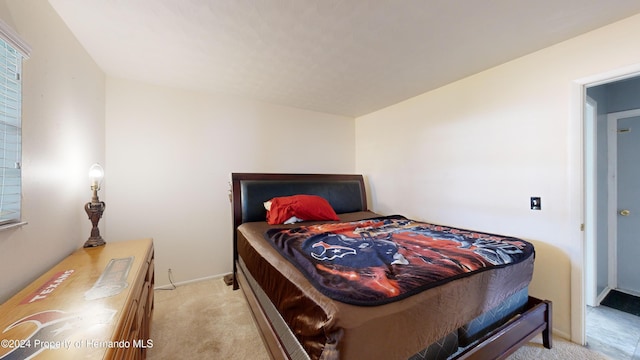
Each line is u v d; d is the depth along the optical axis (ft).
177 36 5.74
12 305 2.91
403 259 4.42
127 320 2.84
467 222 8.10
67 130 5.20
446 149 8.77
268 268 5.05
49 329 2.44
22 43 3.48
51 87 4.58
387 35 5.75
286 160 11.33
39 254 4.13
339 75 7.98
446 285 3.62
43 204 4.26
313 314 3.18
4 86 3.36
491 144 7.45
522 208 6.74
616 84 8.52
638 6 4.74
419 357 3.51
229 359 5.24
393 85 8.81
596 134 7.73
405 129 10.45
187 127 9.19
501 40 5.97
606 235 8.62
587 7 4.77
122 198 8.14
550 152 6.23
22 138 3.72
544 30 5.54
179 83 8.58
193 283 9.15
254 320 6.02
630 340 5.89
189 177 9.23
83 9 4.76
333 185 11.26
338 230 6.99
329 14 4.99
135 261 4.56
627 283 8.42
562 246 6.03
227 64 7.19
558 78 6.09
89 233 6.30
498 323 4.74
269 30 5.54
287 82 8.54
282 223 8.43
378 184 11.90
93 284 3.54
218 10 4.85
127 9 4.78
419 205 9.83
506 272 4.56
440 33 5.66
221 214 9.78
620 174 8.48
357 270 3.94
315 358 2.96
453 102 8.54
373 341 2.85
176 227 9.00
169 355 5.33
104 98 7.72
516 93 6.87
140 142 8.41
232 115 10.02
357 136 13.23
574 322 5.84
